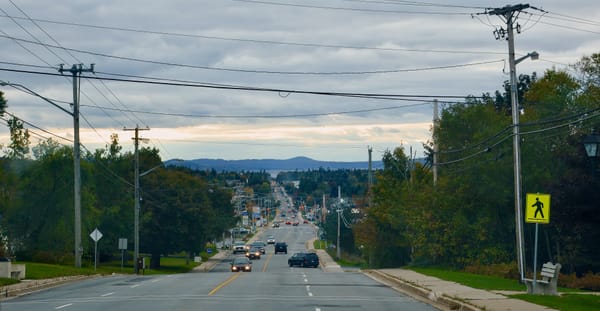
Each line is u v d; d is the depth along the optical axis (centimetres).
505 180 5388
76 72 5453
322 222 18288
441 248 5850
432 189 6100
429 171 7406
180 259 12000
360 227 7800
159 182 9519
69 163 7212
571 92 5378
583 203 4431
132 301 2770
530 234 5559
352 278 4475
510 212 5575
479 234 5566
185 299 2839
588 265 4997
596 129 4775
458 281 3722
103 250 9119
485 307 2353
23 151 7388
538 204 2794
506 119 5988
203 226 9575
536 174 5203
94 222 7738
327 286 3659
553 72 5891
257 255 11606
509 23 3869
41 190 7150
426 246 6034
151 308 2462
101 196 8988
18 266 4341
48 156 7212
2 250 5816
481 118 6100
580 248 4856
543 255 5622
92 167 7725
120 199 9044
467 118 6103
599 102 5038
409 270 5075
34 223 7175
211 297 2936
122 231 8950
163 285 3797
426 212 6022
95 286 3881
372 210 7538
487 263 5559
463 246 5750
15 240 7200
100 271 6034
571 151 4744
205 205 9688
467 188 5612
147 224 9212
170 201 9319
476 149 5559
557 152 5062
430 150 7419
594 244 4791
